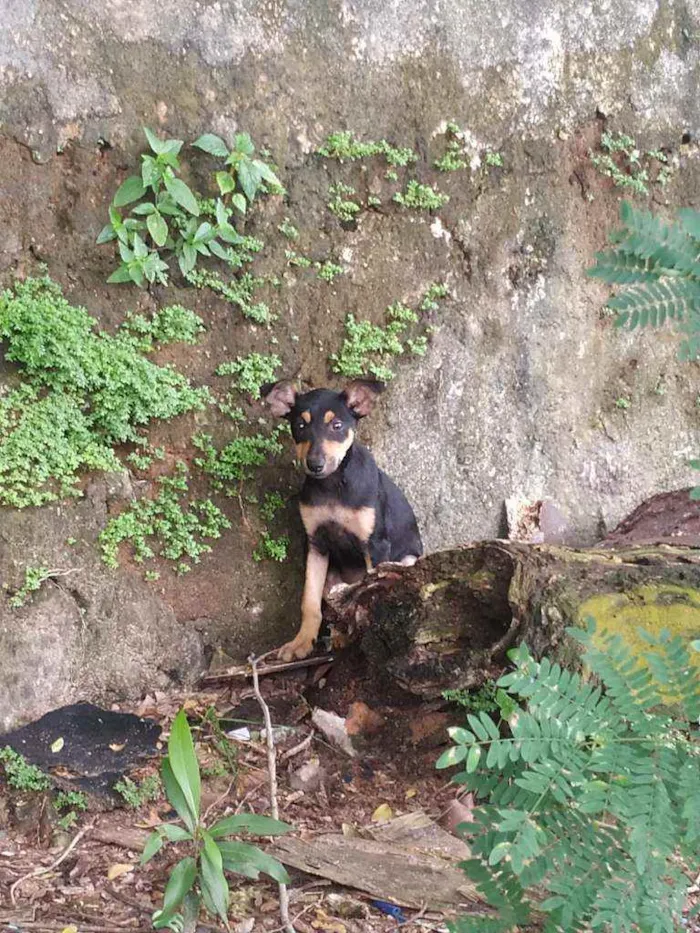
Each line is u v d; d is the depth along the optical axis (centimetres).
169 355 147
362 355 159
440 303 164
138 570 144
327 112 152
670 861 76
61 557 136
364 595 139
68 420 136
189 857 98
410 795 123
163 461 147
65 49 136
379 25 153
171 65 142
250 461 151
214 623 151
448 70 159
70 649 137
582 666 114
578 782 69
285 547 155
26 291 136
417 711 132
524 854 66
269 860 93
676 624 117
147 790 119
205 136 142
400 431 164
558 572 125
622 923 65
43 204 138
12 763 119
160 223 140
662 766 70
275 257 152
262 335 152
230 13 144
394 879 102
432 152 160
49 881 103
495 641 129
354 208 155
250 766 127
